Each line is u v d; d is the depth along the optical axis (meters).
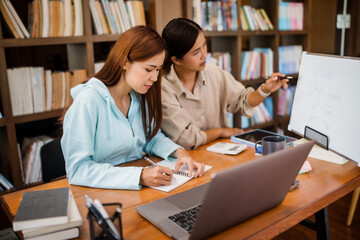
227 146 1.76
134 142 1.60
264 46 3.70
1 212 2.34
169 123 1.85
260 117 3.63
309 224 1.50
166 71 1.93
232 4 3.15
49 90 2.38
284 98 3.85
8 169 2.37
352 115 1.38
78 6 2.39
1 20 2.27
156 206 1.14
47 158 1.70
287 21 3.74
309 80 1.70
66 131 1.37
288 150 0.97
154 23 2.74
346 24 3.96
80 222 1.00
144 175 1.32
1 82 2.16
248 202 0.98
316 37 4.25
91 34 2.46
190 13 2.88
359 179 1.36
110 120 1.49
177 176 1.41
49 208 1.01
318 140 1.60
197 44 1.77
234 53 3.27
